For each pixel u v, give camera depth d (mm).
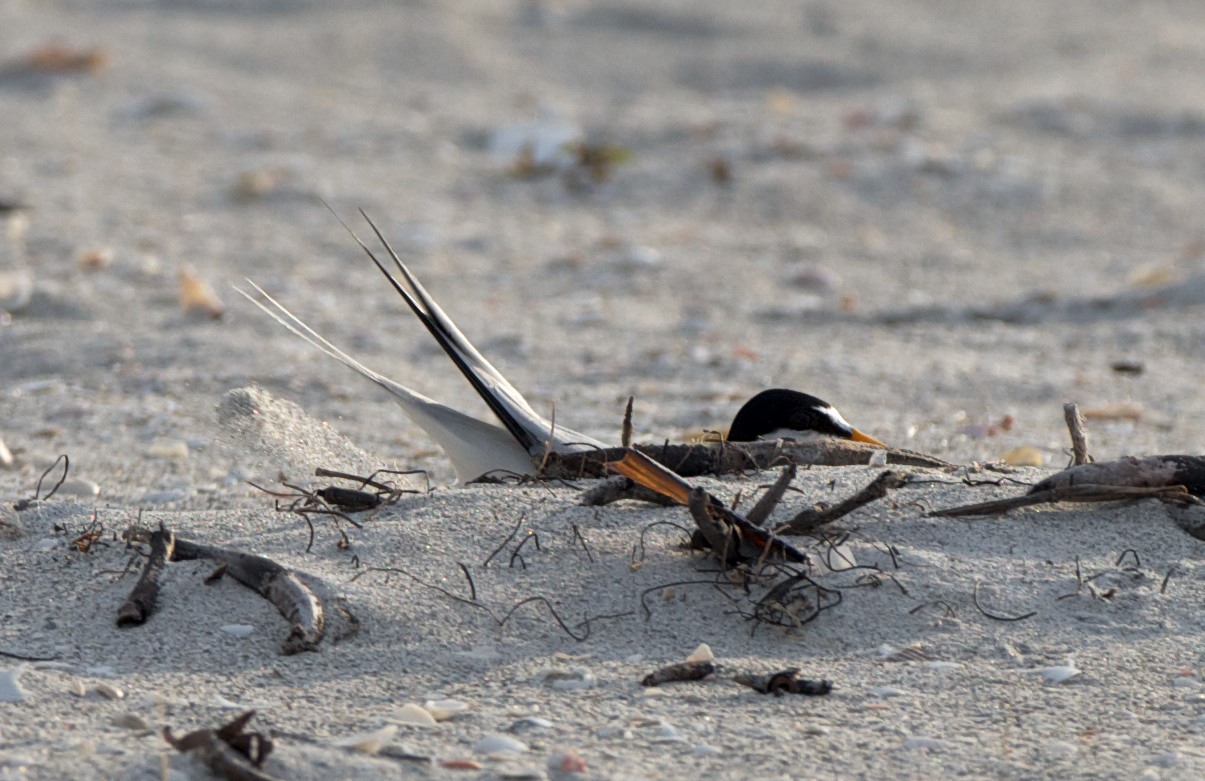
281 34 25266
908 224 16766
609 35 27172
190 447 8469
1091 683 4914
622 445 6410
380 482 6523
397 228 15891
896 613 5332
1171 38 26656
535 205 17359
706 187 17875
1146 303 13406
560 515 5863
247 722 4406
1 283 12414
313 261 14492
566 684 4824
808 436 7191
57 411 9242
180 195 16781
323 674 4855
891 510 6047
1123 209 17141
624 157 18766
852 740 4488
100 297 12469
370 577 5387
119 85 21656
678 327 12523
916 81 23734
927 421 9562
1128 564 5746
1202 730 4590
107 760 4137
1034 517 6082
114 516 6066
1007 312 13367
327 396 9812
